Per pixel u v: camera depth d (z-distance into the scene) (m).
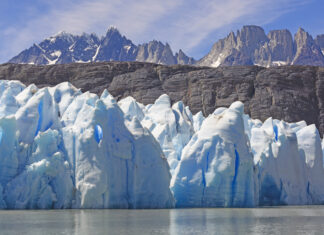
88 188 62.16
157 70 172.00
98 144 63.75
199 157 71.50
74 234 40.47
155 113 86.69
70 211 59.34
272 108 156.88
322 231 44.09
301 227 47.22
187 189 70.81
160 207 66.25
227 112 74.06
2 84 80.62
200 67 176.12
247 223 49.94
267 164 82.81
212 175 70.06
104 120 64.81
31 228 43.97
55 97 78.38
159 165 67.06
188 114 99.44
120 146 65.12
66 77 171.25
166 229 44.19
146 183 65.94
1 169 61.16
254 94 161.62
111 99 67.81
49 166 62.00
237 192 70.69
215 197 70.25
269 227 46.84
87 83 168.38
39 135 63.59
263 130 87.31
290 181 86.75
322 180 94.12
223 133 71.50
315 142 94.88
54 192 62.72
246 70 166.50
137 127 68.06
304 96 162.38
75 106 71.88
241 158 71.25
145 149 66.94
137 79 166.50
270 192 84.00
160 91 163.62
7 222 48.03
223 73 166.12
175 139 83.31
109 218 52.00
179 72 171.38
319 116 160.75
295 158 88.81
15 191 60.88
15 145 62.34
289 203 84.81
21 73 170.62
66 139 65.56
